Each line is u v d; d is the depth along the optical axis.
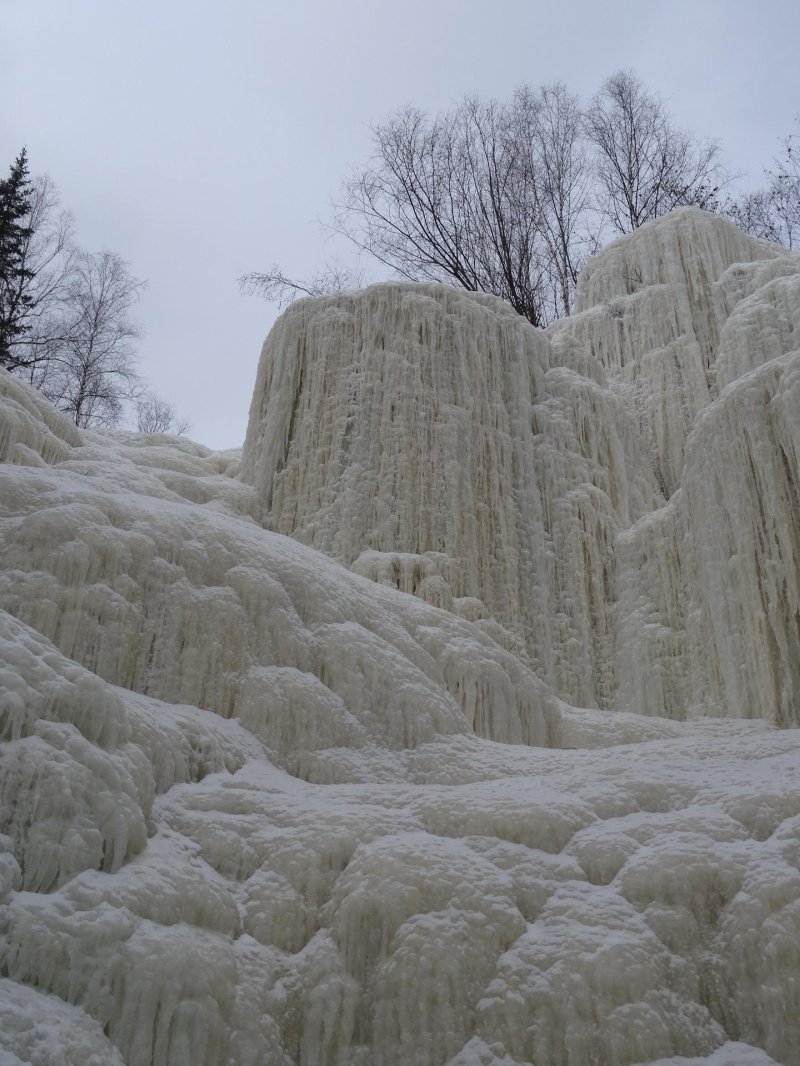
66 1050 4.09
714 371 18.08
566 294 28.75
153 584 8.03
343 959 5.37
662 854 5.77
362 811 6.34
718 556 12.07
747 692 11.24
